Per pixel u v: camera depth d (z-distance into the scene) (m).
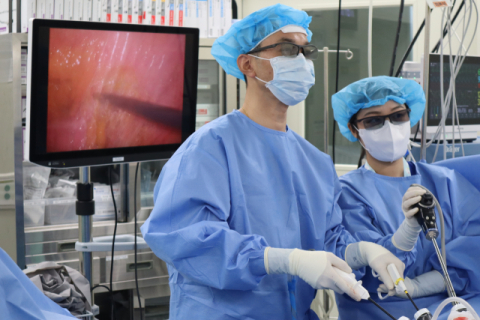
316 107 3.29
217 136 1.27
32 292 0.95
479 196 1.57
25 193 2.10
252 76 1.35
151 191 2.39
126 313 2.40
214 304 1.17
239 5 3.18
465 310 0.96
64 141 1.66
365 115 1.57
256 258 1.09
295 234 1.30
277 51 1.31
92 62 1.66
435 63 1.94
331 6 3.12
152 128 1.86
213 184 1.20
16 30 2.07
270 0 3.18
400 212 1.54
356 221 1.51
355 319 1.49
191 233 1.10
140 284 2.23
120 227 2.21
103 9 2.22
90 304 1.68
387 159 1.57
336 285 1.06
